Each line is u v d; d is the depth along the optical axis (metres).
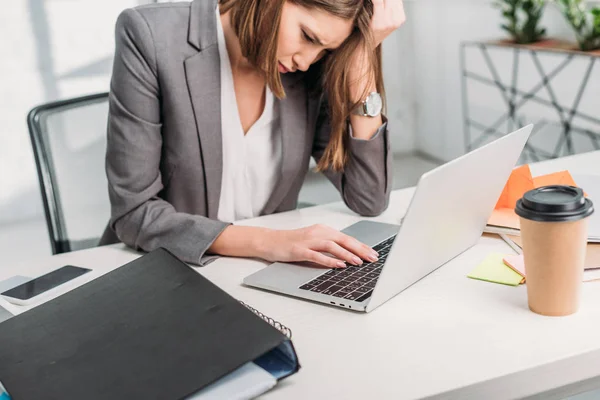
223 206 1.50
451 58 3.88
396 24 1.33
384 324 0.89
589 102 2.87
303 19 1.20
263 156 1.48
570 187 0.88
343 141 1.39
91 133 1.51
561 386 0.81
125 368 0.74
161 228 1.21
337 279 1.02
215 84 1.36
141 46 1.30
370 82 1.33
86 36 3.53
